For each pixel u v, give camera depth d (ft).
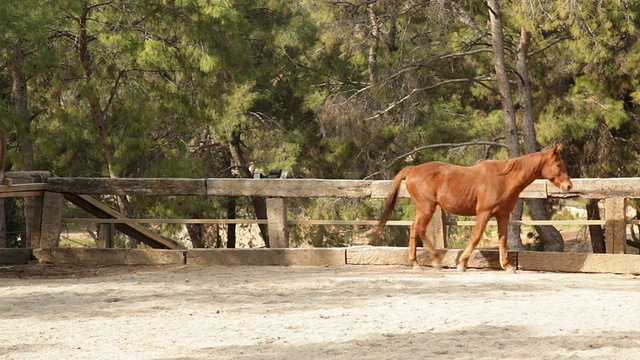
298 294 31.65
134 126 66.03
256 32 89.81
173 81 71.05
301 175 94.12
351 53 79.00
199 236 101.45
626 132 81.92
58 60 58.08
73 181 43.14
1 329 25.41
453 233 82.84
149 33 66.18
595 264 37.93
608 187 38.52
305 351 21.63
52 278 38.01
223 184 42.39
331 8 75.72
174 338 23.67
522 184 37.19
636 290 32.14
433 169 38.42
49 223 43.39
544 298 29.84
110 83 69.77
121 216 46.60
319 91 92.17
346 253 41.16
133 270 40.27
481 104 86.89
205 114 68.69
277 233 42.29
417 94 73.26
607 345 21.58
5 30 49.73
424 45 73.20
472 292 31.58
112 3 64.13
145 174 79.00
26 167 70.38
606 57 66.28
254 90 89.86
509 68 76.74
